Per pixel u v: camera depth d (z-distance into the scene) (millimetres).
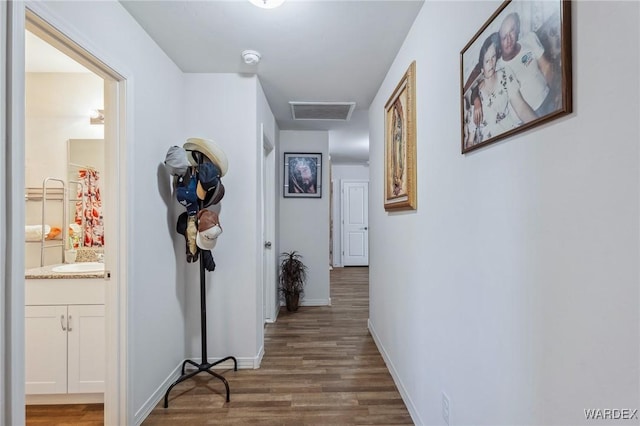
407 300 1954
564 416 730
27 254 2438
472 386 1156
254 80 2518
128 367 1711
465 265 1209
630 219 576
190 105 2502
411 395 1870
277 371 2445
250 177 2521
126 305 1704
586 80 664
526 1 834
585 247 671
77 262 2484
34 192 2504
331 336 3180
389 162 2330
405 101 1903
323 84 2717
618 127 595
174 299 2307
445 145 1392
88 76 2529
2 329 970
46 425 1822
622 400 597
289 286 4023
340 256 7594
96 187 2572
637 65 560
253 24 1857
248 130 2514
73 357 1969
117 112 1712
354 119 3785
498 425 996
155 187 2047
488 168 1046
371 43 2061
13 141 989
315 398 2070
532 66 812
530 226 841
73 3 1324
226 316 2508
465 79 1176
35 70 2475
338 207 7598
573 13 692
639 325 564
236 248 2514
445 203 1395
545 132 783
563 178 728
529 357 848
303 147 4270
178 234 2375
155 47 2055
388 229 2438
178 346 2361
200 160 2248
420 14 1719
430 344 1570
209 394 2123
